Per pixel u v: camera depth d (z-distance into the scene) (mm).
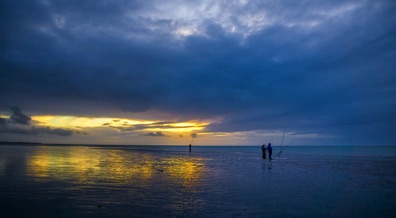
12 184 12375
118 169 20359
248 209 9156
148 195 11031
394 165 29047
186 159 35781
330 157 46750
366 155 57438
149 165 24906
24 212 8133
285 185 14289
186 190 12391
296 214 8695
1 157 28156
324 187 13867
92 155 39062
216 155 50906
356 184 15078
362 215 8750
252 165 27094
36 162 23562
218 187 13375
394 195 12008
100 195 10711
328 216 8547
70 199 9875
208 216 8250
